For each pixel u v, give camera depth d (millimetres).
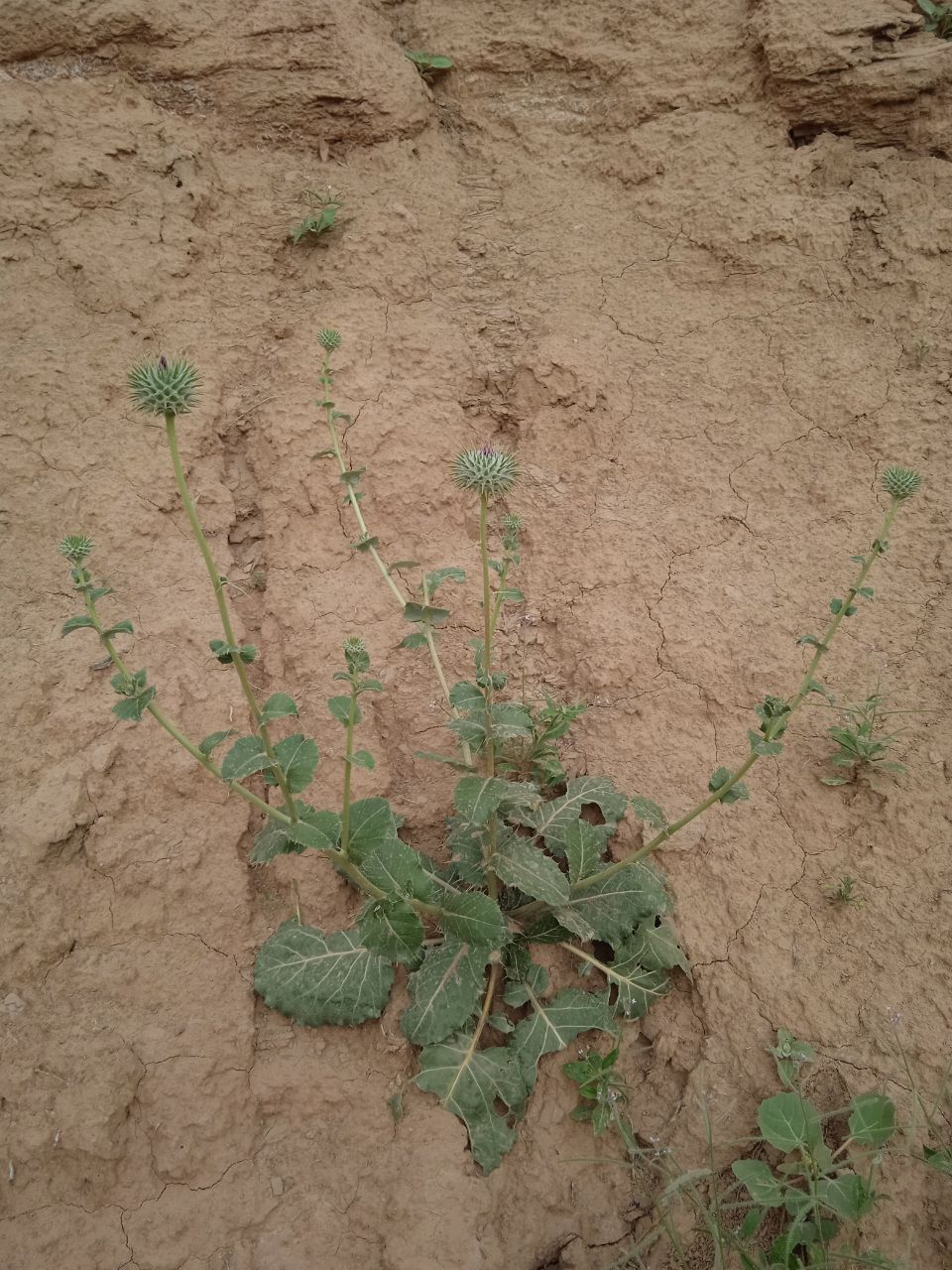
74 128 979
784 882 707
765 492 889
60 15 996
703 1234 603
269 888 715
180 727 750
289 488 888
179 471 503
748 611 829
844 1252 565
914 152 1013
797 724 771
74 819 685
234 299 982
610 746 788
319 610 836
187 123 1043
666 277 1004
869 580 831
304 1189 611
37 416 856
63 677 746
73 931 661
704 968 684
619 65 1084
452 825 719
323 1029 661
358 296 989
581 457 933
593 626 842
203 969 670
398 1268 583
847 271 965
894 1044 633
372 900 611
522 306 1002
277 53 1044
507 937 647
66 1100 601
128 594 804
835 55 993
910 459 875
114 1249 579
